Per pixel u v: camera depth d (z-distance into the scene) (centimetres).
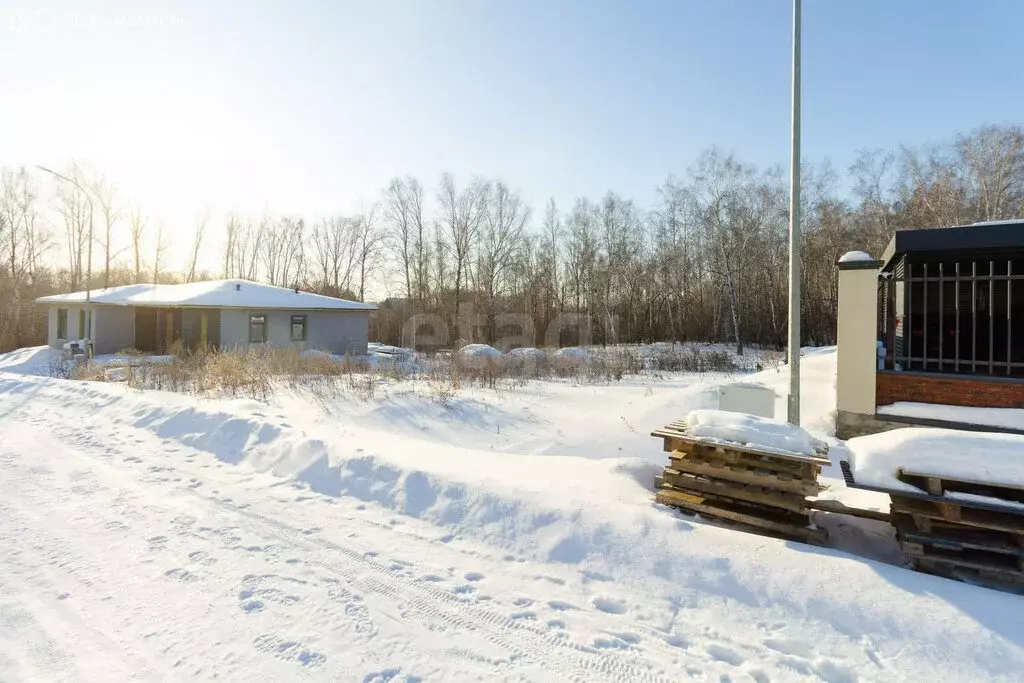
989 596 310
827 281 3572
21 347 3122
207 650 281
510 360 1895
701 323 3878
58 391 1138
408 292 4200
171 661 272
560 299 4272
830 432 814
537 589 351
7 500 499
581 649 289
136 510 475
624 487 498
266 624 305
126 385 1219
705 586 343
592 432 939
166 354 2192
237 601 328
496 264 4056
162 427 790
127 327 2353
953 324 920
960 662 272
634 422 967
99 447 703
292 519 458
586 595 344
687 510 439
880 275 905
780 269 3609
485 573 371
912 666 273
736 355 2684
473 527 434
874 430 770
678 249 3884
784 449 398
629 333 3972
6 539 412
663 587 347
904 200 3394
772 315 3447
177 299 2170
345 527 442
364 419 968
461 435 950
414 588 348
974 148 3095
